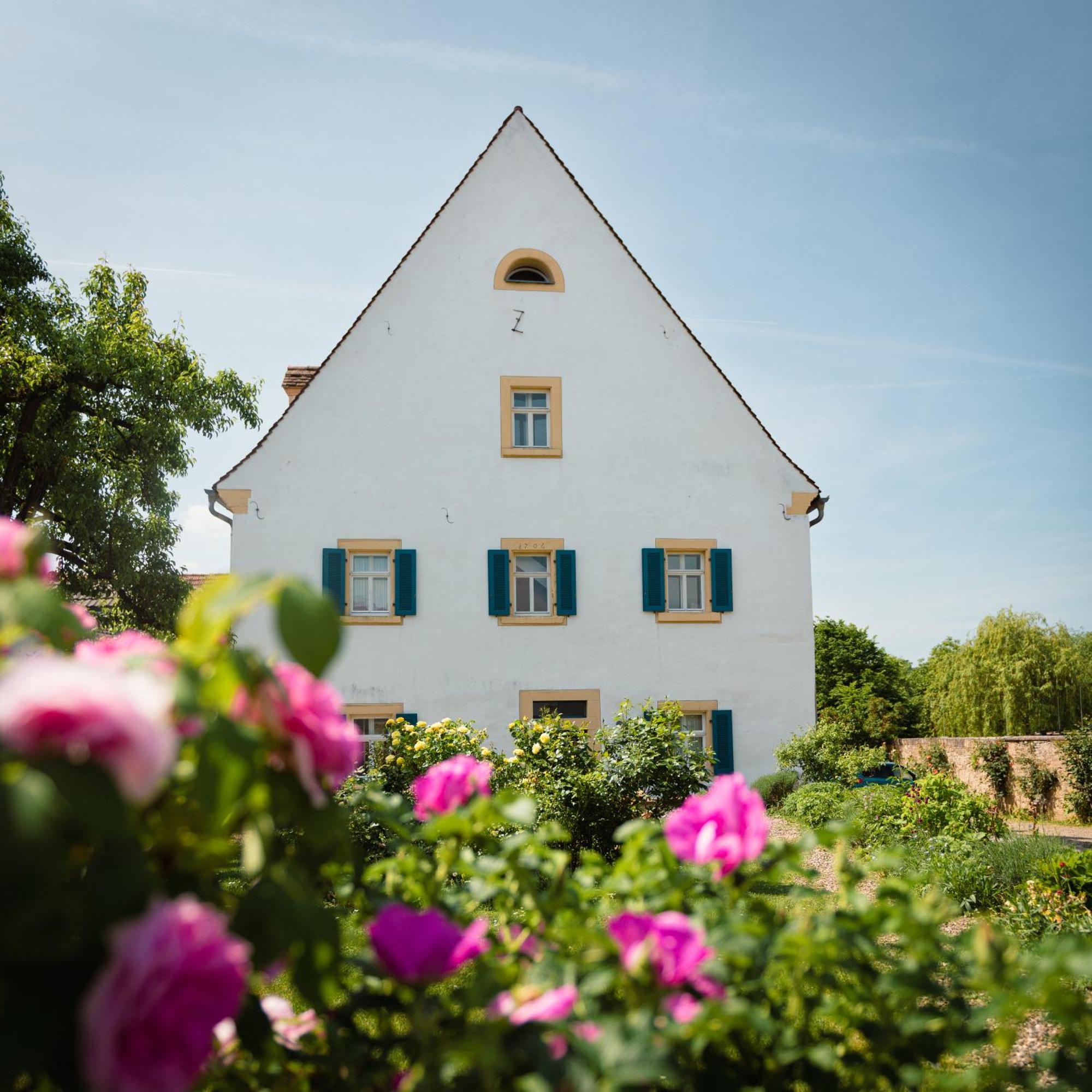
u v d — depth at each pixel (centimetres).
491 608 1694
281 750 138
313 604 123
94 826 99
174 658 129
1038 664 3127
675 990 142
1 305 1939
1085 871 744
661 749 1016
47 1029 109
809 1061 157
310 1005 143
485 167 1830
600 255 1831
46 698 99
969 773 1927
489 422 1753
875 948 161
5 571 141
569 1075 124
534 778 962
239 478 1673
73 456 1906
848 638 3975
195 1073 107
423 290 1772
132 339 1920
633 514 1767
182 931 108
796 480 1827
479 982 144
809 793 1405
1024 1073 146
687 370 1823
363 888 194
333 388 1719
